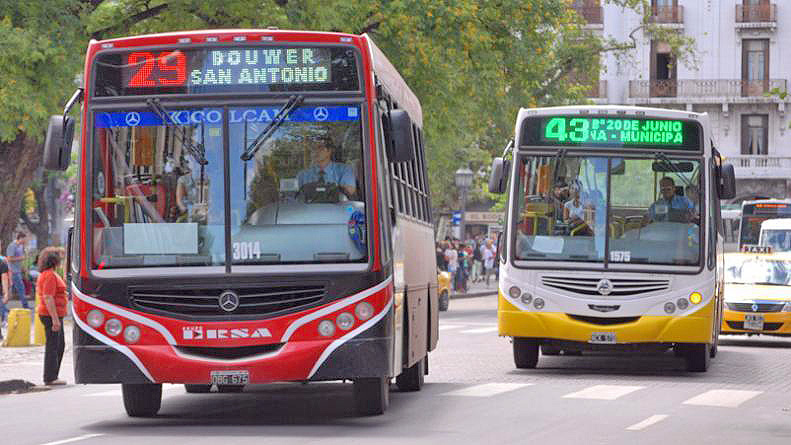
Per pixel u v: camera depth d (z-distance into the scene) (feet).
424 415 73.87
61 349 104.06
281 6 188.03
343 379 66.90
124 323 67.00
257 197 67.62
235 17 186.29
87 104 68.59
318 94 68.18
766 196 384.47
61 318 103.81
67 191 334.24
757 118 388.78
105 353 67.05
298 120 67.92
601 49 279.49
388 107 74.54
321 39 68.49
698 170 100.01
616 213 99.86
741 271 152.25
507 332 100.27
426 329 89.61
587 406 79.05
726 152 387.75
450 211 403.13
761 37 385.91
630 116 100.42
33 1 171.01
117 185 68.08
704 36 387.75
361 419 72.02
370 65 68.59
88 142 68.44
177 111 68.13
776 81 383.86
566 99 270.46
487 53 204.44
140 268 67.26
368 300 66.80
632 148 100.17
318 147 67.87
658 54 389.80
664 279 98.68
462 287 303.07
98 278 67.36
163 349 66.54
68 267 72.43
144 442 62.44
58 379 105.29
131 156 68.13
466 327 174.60
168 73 68.49
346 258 66.95
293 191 67.62
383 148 69.56
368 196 67.51
